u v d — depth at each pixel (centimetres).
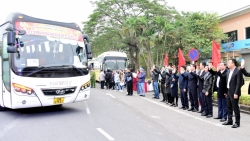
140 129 690
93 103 1180
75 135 623
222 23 3031
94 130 673
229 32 2923
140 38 2597
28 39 824
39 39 844
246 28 2675
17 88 788
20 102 790
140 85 1555
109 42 3384
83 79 911
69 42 907
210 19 2636
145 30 2652
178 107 1105
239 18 2756
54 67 841
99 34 3294
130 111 976
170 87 1146
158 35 2562
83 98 914
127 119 821
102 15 3195
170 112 977
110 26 3222
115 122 773
